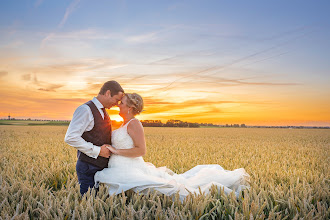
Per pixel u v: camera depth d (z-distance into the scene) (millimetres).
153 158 7672
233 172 4637
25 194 3619
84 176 3953
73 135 3668
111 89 3934
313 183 4543
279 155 9250
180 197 3682
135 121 4020
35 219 3070
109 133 4098
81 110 3764
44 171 5684
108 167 4109
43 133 21672
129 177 3822
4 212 3006
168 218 3020
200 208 3154
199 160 7605
